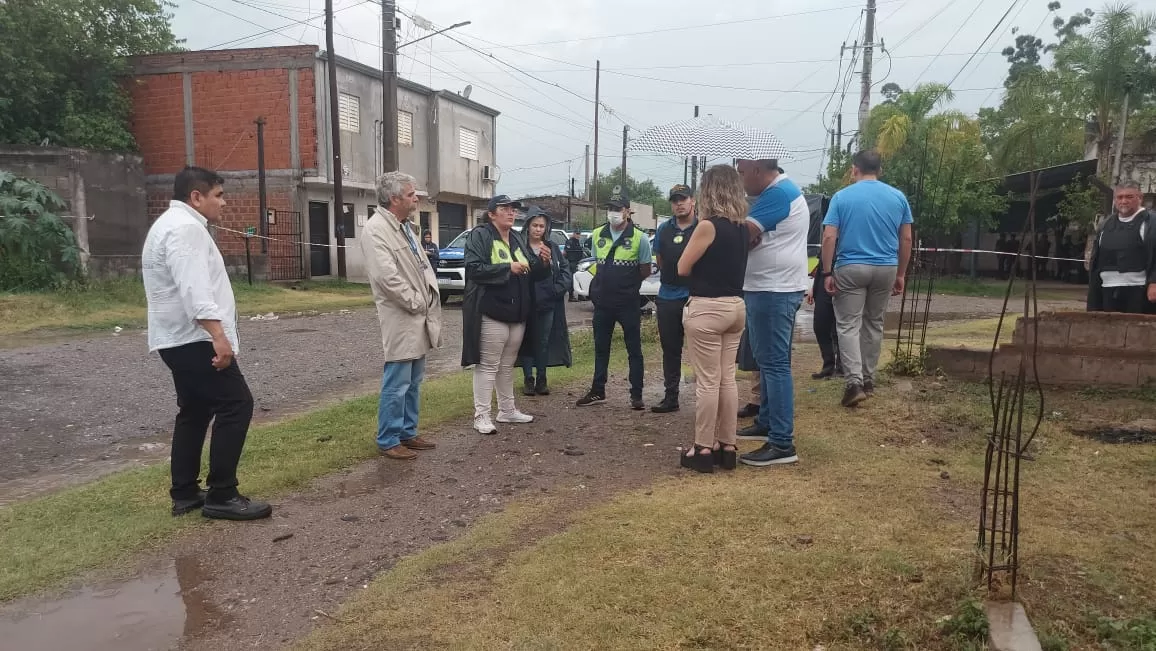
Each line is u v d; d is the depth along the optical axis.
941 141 21.17
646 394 6.86
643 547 3.35
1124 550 3.18
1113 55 16.58
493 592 3.04
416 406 5.14
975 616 2.61
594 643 2.64
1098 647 2.50
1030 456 4.46
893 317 13.41
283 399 7.16
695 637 2.65
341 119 22.73
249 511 3.91
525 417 5.84
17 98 20.89
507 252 5.40
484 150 30.67
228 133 22.11
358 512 4.03
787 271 4.36
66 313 12.64
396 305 4.80
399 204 4.77
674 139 5.20
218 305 3.79
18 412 6.57
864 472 4.29
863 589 2.92
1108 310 6.36
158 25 24.28
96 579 3.31
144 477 4.60
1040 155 20.70
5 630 2.91
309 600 3.10
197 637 2.85
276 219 20.89
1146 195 15.67
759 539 3.39
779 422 4.47
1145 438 4.79
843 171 27.92
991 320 11.62
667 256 5.63
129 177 16.28
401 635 2.76
